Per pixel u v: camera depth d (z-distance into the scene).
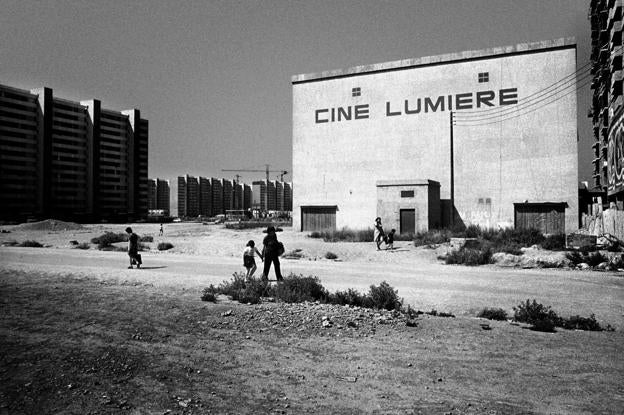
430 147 34.00
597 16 57.34
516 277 15.73
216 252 26.66
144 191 110.94
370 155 36.12
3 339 6.97
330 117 37.84
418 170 34.31
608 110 53.84
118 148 103.94
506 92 31.81
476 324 9.09
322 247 26.03
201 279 14.24
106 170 100.75
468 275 16.30
